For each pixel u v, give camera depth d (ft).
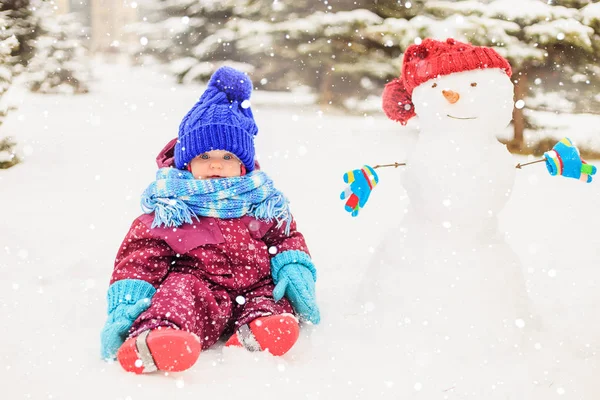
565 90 24.39
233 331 7.25
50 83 35.60
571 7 23.17
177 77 37.42
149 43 39.88
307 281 7.33
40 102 32.07
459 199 6.95
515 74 23.61
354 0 31.04
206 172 7.71
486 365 6.37
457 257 6.93
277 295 7.05
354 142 23.97
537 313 7.24
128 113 30.37
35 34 32.19
